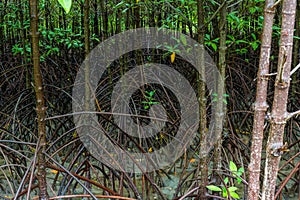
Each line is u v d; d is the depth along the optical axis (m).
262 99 1.61
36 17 1.75
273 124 1.51
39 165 1.97
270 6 1.48
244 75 6.20
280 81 1.45
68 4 1.05
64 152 4.62
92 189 3.86
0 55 7.89
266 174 1.59
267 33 1.53
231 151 3.53
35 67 1.83
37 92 1.88
